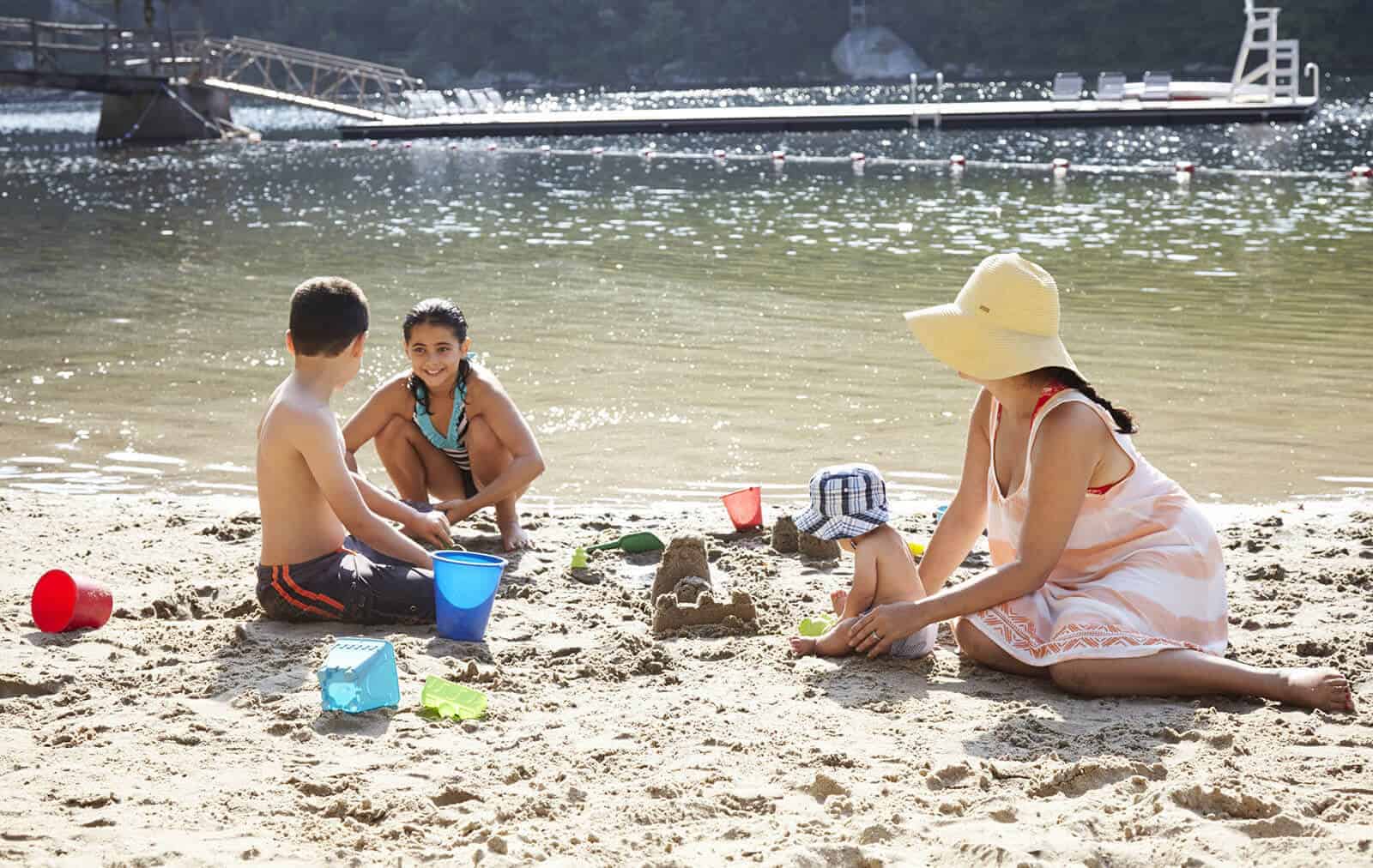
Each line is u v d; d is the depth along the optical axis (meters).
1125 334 9.03
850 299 10.63
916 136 30.36
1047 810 2.59
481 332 9.52
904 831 2.50
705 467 6.19
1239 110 30.36
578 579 4.42
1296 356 8.25
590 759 2.90
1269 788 2.64
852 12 73.00
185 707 3.19
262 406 7.57
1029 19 69.94
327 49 78.00
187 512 5.29
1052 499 3.43
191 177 24.52
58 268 13.31
